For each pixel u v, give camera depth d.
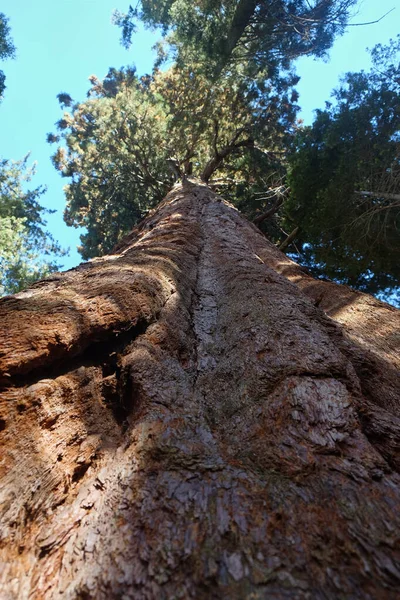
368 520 1.34
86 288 2.93
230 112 17.64
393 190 10.66
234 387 2.45
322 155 11.90
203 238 6.41
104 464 1.76
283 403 2.01
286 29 13.61
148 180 19.05
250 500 1.46
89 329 2.38
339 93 11.64
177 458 1.67
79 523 1.49
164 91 17.39
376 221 11.50
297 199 13.08
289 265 6.62
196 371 2.76
